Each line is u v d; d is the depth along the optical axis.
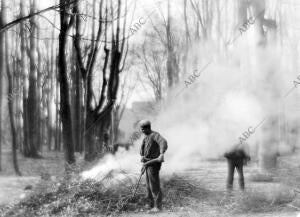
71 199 9.65
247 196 9.94
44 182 10.64
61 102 17.20
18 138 39.19
